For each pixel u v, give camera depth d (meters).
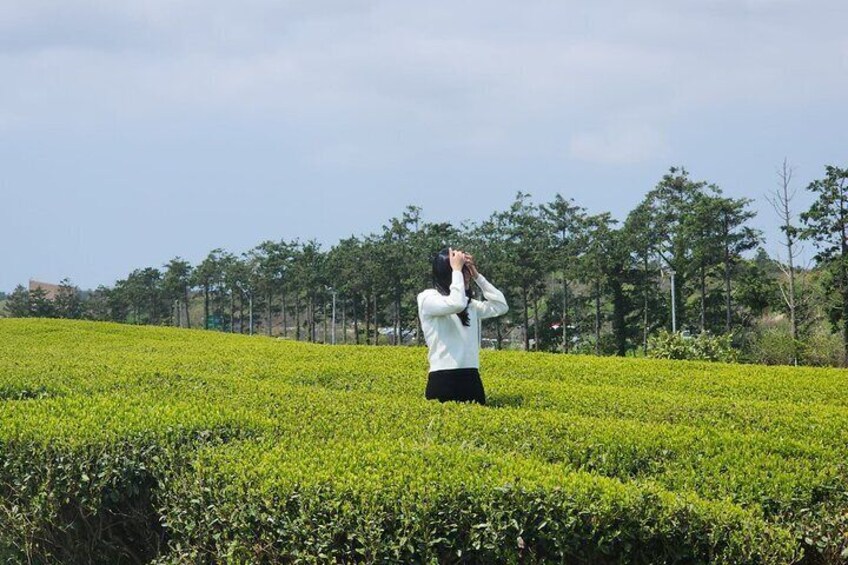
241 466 6.04
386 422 7.87
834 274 37.62
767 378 12.73
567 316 53.09
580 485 5.50
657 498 5.41
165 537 6.61
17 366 12.30
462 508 5.36
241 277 70.69
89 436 6.94
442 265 9.39
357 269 57.81
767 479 6.34
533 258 49.88
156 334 26.02
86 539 6.84
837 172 37.06
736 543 5.23
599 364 14.18
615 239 47.19
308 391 9.91
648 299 48.88
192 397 9.30
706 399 9.77
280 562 5.58
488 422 7.87
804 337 37.47
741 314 45.09
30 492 6.94
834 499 6.26
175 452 6.70
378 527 5.27
